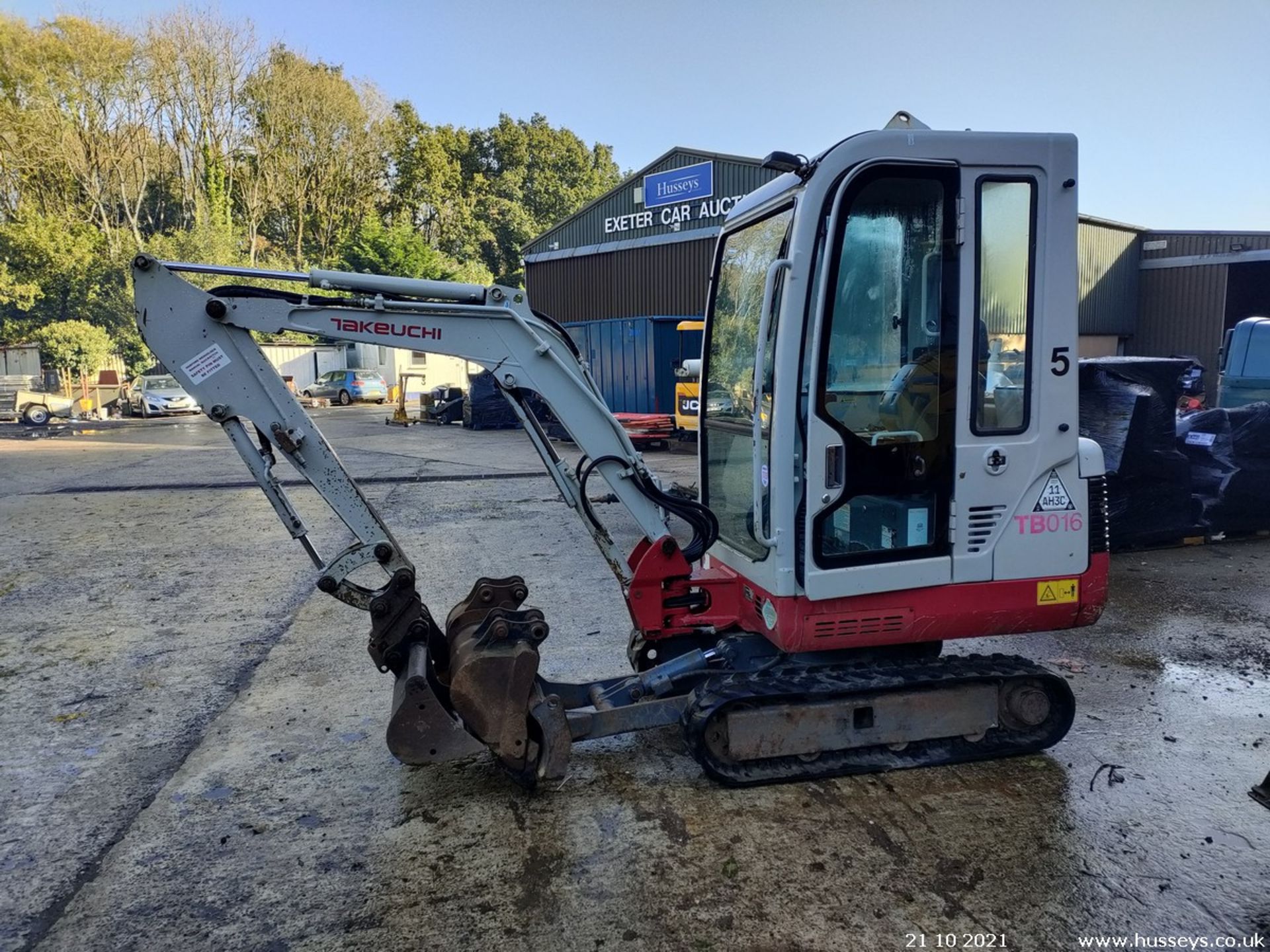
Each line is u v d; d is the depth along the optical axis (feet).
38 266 118.52
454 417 71.20
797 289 10.29
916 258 10.62
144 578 22.57
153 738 13.21
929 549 11.10
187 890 9.34
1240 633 17.56
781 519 10.69
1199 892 9.08
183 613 19.60
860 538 10.92
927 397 10.94
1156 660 16.08
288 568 23.58
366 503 11.32
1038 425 11.10
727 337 13.08
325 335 10.86
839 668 11.89
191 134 139.54
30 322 120.16
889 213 10.48
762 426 10.96
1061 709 12.14
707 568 13.56
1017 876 9.38
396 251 133.28
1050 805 10.87
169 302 10.56
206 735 13.30
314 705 14.40
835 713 11.38
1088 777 11.60
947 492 11.00
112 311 119.34
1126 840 10.07
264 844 10.23
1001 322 10.84
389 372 115.65
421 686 10.48
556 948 8.32
